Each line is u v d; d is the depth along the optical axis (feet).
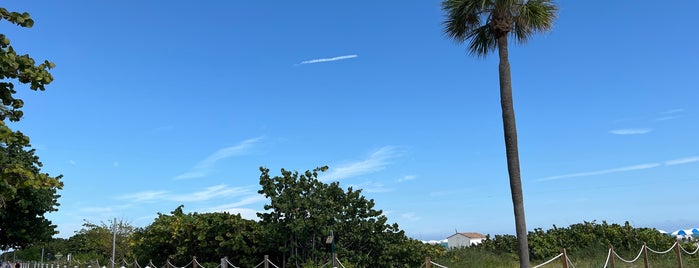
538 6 49.16
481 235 231.50
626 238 90.68
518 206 47.88
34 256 238.68
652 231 92.48
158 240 82.43
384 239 69.10
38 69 22.22
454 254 87.66
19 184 22.18
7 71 21.49
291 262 67.87
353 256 66.69
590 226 96.84
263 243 72.90
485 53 53.57
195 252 79.25
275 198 68.59
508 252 98.78
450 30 52.65
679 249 75.10
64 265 159.63
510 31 50.78
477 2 50.01
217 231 76.43
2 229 124.26
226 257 69.46
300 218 66.03
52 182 23.06
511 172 48.52
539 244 91.45
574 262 81.25
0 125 20.76
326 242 65.72
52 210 130.11
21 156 103.24
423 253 72.43
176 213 87.35
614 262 72.64
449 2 51.39
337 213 66.80
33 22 22.27
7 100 22.47
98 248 171.01
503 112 49.57
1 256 210.59
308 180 70.13
